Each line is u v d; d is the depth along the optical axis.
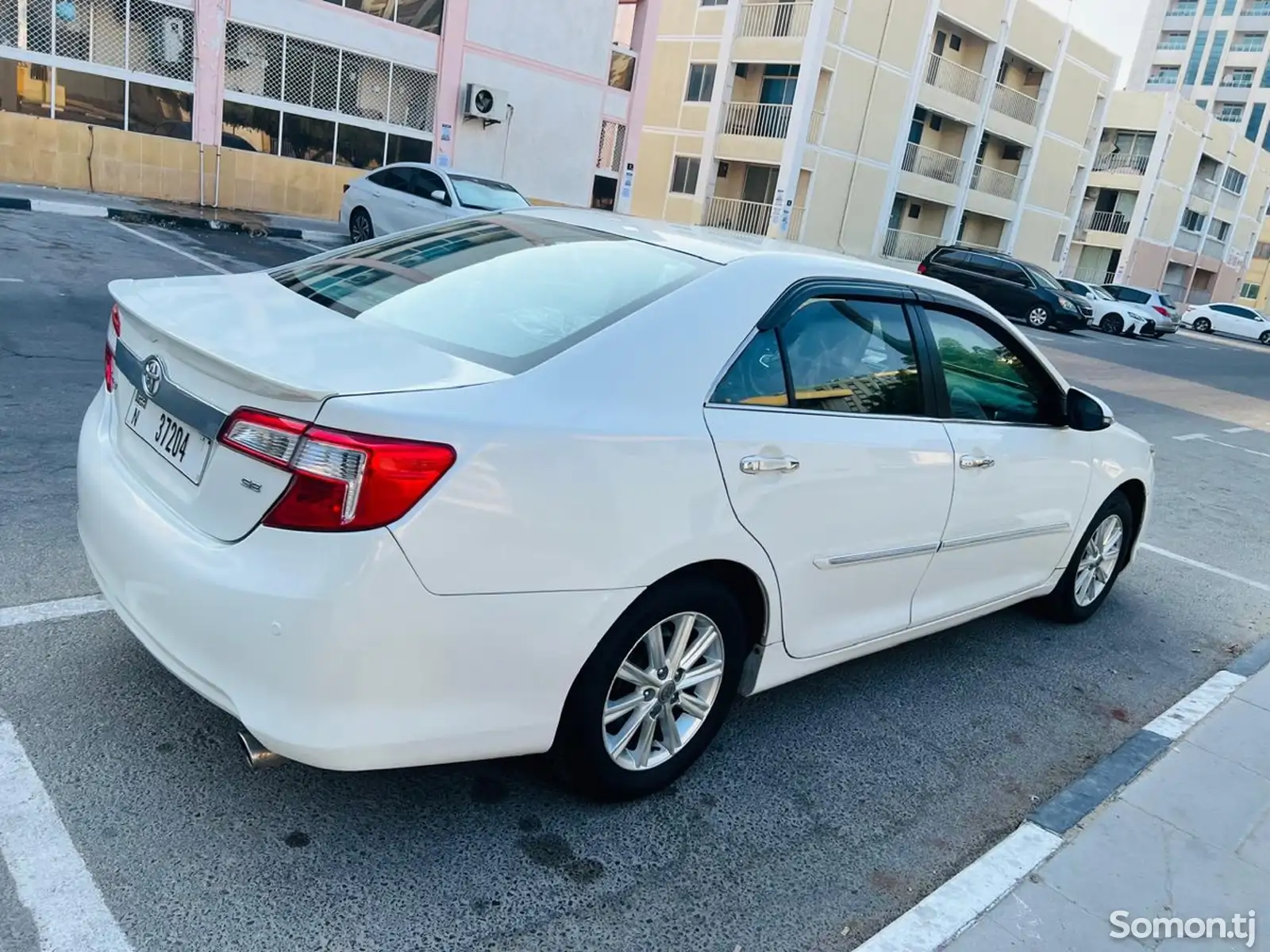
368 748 2.20
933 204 36.75
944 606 3.76
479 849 2.57
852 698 3.77
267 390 2.18
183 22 16.81
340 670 2.13
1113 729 3.84
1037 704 3.95
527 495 2.26
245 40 17.53
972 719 3.75
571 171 23.55
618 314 2.66
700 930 2.42
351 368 2.29
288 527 2.13
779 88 30.62
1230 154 52.66
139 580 2.41
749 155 30.61
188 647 2.28
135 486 2.55
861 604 3.32
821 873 2.71
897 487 3.22
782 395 2.90
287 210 19.03
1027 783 3.35
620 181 25.11
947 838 2.97
